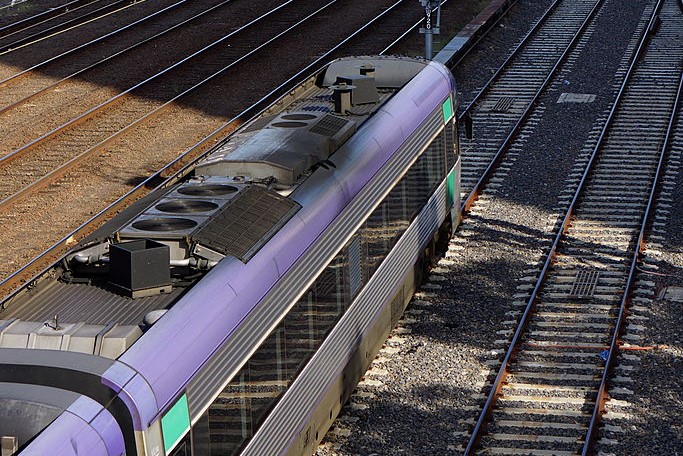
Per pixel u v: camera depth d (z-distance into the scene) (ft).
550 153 90.53
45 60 119.96
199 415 34.14
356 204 51.06
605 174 84.79
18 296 37.01
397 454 47.47
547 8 147.43
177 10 145.79
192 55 119.44
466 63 119.65
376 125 57.11
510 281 66.33
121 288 37.29
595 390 52.24
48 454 27.17
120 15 144.15
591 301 62.80
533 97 107.14
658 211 76.89
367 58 70.18
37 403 28.89
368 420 50.62
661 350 56.34
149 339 32.58
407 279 61.31
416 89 64.59
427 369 55.36
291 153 48.75
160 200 43.86
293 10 143.84
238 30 130.72
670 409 50.29
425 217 64.23
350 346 50.55
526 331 59.26
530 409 50.75
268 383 40.40
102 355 31.96
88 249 39.81
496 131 96.63
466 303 63.36
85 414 28.94
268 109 59.67
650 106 102.58
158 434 31.17
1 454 27.53
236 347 37.17
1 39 130.93
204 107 103.35
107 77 113.29
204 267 38.45
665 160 87.45
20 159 88.94
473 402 51.65
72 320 35.27
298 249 43.45
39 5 152.56
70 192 81.87
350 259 50.39
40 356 31.01
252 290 38.83
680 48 124.88
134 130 96.43
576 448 47.01
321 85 69.46
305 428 44.70
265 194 44.70
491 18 134.51
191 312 35.04
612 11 144.77
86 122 98.43
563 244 71.87
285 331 42.04
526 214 77.51
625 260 68.69
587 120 99.14
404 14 139.44
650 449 46.80
